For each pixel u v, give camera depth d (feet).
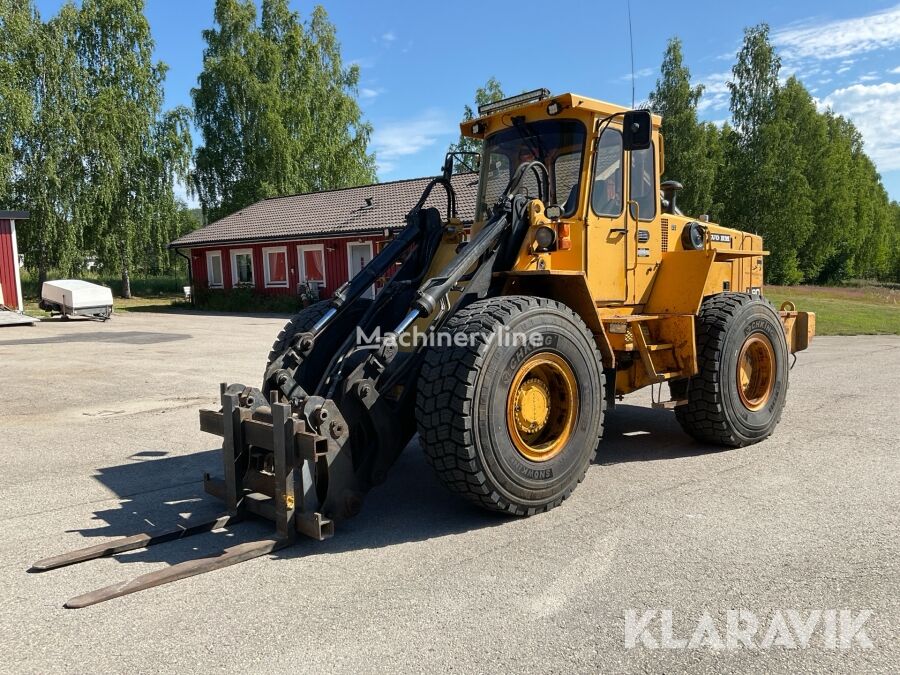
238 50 127.54
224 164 124.67
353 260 72.49
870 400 24.67
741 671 8.16
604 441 19.69
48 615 9.73
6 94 88.58
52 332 52.01
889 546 11.66
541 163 15.56
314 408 12.18
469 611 9.64
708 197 118.01
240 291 80.74
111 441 19.97
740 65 131.85
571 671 8.15
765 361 19.26
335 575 10.93
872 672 8.11
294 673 8.16
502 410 12.70
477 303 13.53
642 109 14.76
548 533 12.57
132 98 103.65
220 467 17.30
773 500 14.15
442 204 64.03
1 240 65.67
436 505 14.37
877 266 200.13
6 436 20.58
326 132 134.31
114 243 101.65
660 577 10.62
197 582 10.74
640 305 17.58
